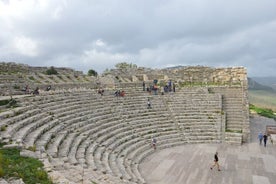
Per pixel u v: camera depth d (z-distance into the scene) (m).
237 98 46.09
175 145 33.94
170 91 47.66
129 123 34.22
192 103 43.53
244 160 29.27
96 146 25.03
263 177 24.58
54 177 12.58
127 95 43.34
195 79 57.09
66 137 23.53
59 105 30.36
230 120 41.06
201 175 24.69
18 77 45.88
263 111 67.25
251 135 41.12
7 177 11.50
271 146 35.19
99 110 34.16
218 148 33.53
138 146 30.33
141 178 22.33
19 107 25.59
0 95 31.89
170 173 24.91
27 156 14.94
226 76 56.12
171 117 39.59
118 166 23.02
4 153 14.73
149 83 52.19
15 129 19.73
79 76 66.00
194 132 37.19
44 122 24.20
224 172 25.55
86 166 18.12
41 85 42.81
